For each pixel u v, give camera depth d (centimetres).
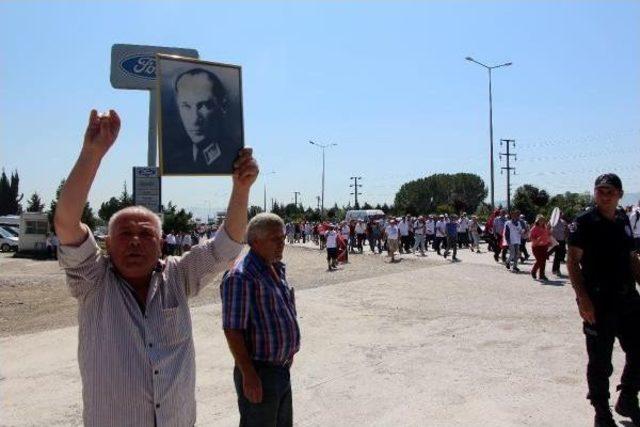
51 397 611
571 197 4300
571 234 480
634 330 477
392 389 614
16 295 1747
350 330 923
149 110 1220
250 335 356
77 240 262
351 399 586
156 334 270
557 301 1161
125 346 262
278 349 356
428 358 738
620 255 472
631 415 484
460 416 530
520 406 552
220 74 314
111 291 270
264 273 363
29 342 887
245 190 309
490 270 1769
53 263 3234
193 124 305
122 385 259
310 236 5109
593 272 474
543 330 886
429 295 1287
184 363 275
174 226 5131
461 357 738
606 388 473
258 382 347
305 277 1814
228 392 623
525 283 1456
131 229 271
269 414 352
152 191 1037
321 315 1060
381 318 1022
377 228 3003
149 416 261
